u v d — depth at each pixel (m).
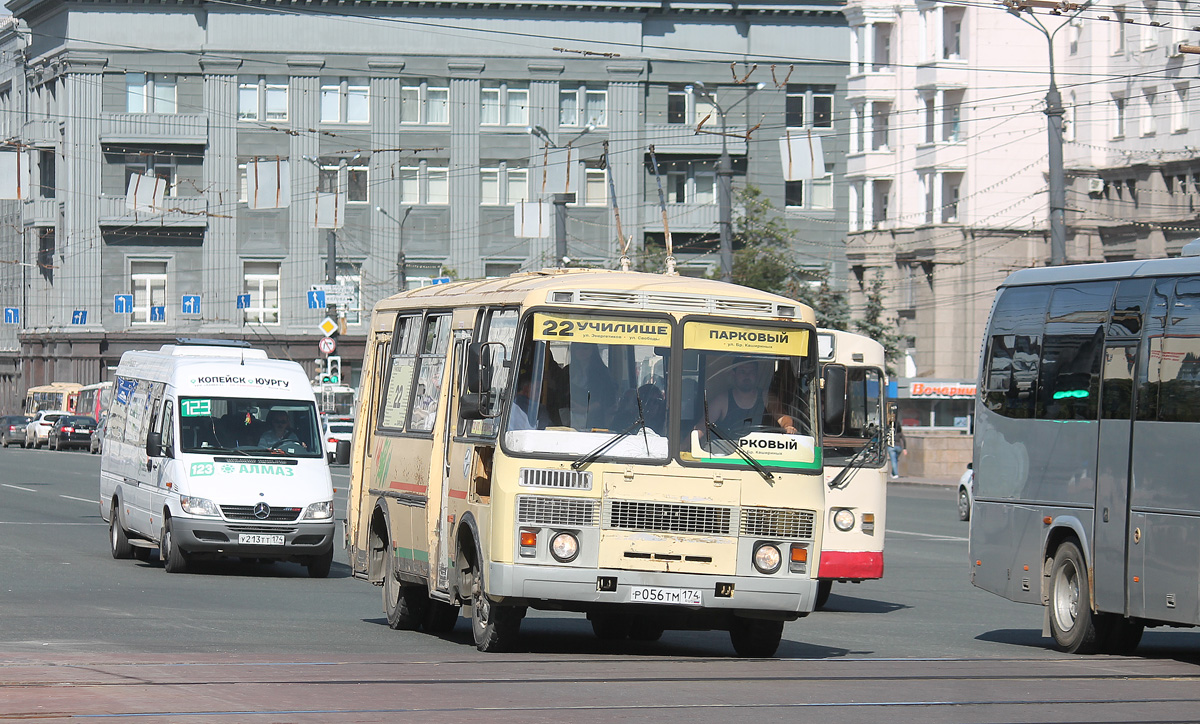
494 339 26.58
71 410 146.38
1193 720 20.30
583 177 148.88
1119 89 122.81
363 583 44.25
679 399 25.34
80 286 146.75
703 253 149.50
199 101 146.75
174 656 25.19
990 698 22.03
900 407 125.31
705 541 25.03
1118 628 29.28
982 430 32.88
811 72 151.75
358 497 33.44
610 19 149.00
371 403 33.56
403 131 148.25
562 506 24.67
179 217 146.12
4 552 48.41
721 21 150.75
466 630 31.64
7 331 168.62
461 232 148.88
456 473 27.17
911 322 134.50
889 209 137.12
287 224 147.88
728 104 150.62
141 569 45.53
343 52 147.25
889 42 136.62
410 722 18.77
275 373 47.41
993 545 32.12
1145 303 28.42
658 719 19.44
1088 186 126.19
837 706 20.89
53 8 148.75
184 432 45.22
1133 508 27.95
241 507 44.16
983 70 130.38
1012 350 32.16
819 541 25.61
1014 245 130.62
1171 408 27.33
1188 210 115.69
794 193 152.50
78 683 21.39
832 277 152.25
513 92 149.62
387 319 33.12
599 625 31.00
